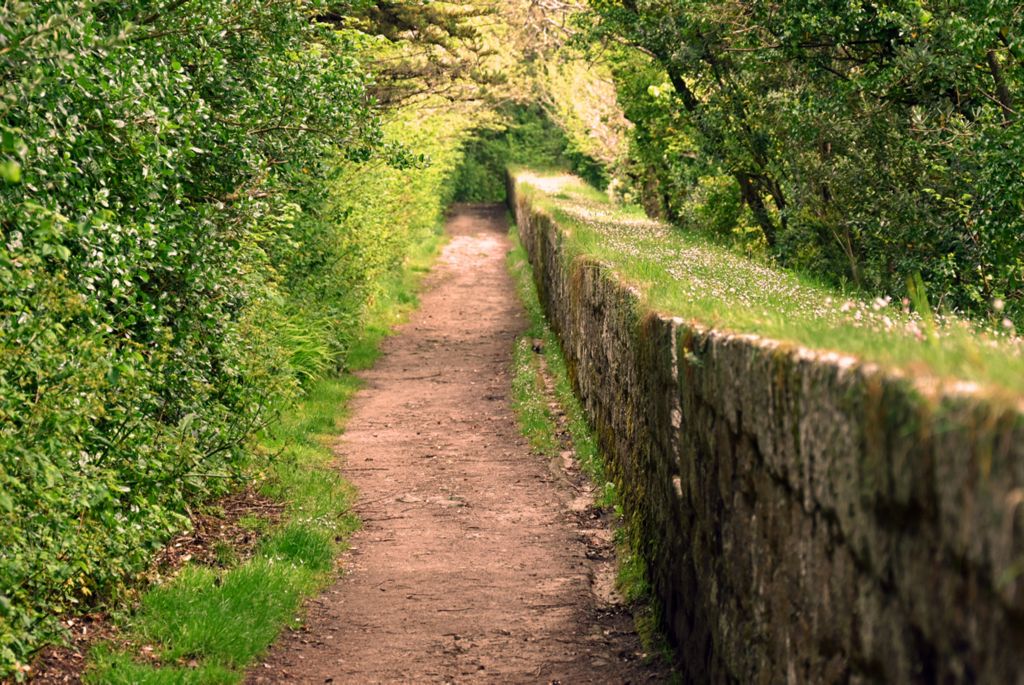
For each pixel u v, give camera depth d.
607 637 7.16
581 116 41.75
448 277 34.47
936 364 2.79
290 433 13.04
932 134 13.20
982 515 2.36
